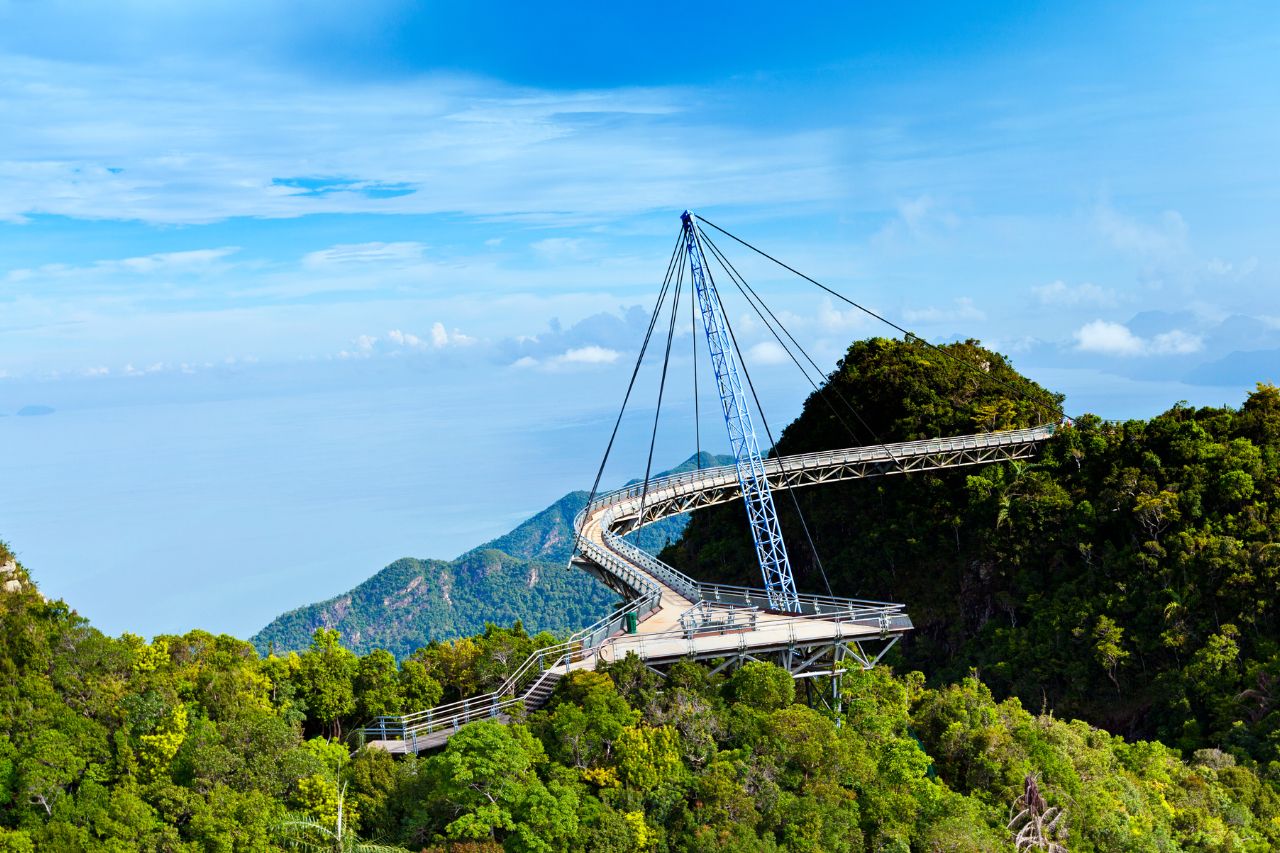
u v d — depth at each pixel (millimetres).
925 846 75938
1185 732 128750
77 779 67188
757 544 149250
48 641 74312
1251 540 141875
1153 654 140625
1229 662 131875
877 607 99438
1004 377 199250
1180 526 148500
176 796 65312
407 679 86188
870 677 96625
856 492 183000
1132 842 88688
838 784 78312
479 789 68562
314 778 69062
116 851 60594
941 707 95125
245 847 63000
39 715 68500
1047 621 150000
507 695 84500
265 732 70375
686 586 112750
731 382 149625
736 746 79375
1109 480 158500
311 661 83375
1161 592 142500
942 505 171000
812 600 112062
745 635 91188
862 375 193875
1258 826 104250
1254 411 164125
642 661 85500
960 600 166125
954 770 90438
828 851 71500
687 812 71938
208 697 74812
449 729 80500
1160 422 164375
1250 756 120062
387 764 72375
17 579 79750
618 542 136500
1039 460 174375
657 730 75562
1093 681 143000
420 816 68312
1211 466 153375
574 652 88250
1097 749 107562
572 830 66938
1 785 64750
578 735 74125
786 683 84750
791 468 163875
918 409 182750
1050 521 160000
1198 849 95750
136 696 71188
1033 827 84188
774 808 73125
